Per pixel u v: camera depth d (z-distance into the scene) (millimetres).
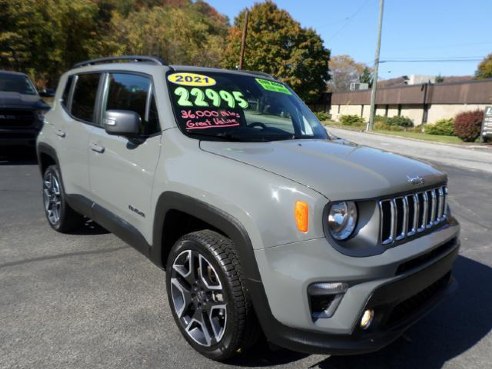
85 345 2840
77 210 4305
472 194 8805
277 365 2730
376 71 34594
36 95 9586
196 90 3357
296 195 2254
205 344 2709
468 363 2895
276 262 2266
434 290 2881
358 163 2697
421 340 3154
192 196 2654
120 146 3439
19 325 3035
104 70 4023
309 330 2258
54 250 4418
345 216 2303
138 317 3217
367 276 2242
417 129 34281
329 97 54312
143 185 3154
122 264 4141
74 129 4191
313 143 3230
